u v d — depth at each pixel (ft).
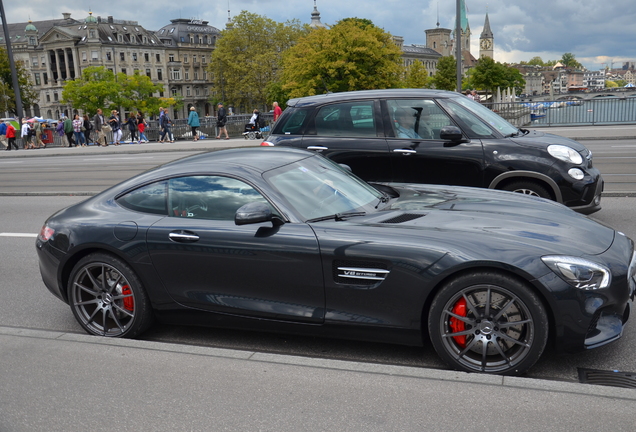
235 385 10.45
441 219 12.60
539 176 20.99
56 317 16.16
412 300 11.41
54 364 11.57
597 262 10.93
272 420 9.29
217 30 449.89
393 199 14.70
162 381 10.72
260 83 302.25
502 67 361.51
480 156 21.47
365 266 11.64
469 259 10.93
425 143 22.16
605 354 12.34
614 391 9.63
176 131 111.65
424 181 22.27
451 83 364.99
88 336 12.84
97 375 11.05
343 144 23.11
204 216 13.21
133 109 326.85
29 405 10.09
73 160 68.80
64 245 14.16
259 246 12.34
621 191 30.81
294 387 10.28
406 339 11.73
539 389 9.81
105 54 382.42
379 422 9.07
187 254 13.00
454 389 9.95
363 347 13.19
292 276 12.23
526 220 12.60
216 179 13.44
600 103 82.48
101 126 94.27
